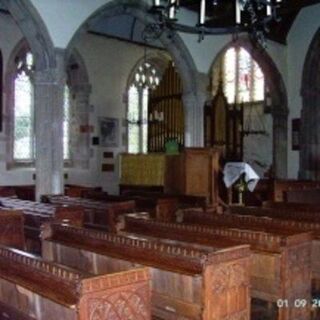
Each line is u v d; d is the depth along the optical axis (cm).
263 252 619
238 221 782
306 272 647
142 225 725
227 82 2242
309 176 1778
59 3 1225
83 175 1925
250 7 803
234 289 523
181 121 1891
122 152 2034
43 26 1195
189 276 505
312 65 1767
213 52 1625
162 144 1972
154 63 2169
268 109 2083
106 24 1928
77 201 1073
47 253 666
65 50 1245
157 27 847
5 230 863
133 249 564
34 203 1070
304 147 1791
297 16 1795
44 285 440
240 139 1919
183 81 1578
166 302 541
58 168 1235
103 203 1012
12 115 1733
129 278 427
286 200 1348
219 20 1533
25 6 1170
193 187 1336
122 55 2044
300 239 633
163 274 543
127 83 2069
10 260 496
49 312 435
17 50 1733
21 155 1783
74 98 1948
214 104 1812
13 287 488
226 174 1390
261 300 717
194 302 510
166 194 1337
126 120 2067
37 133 1227
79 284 397
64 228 651
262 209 914
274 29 1773
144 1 1376
